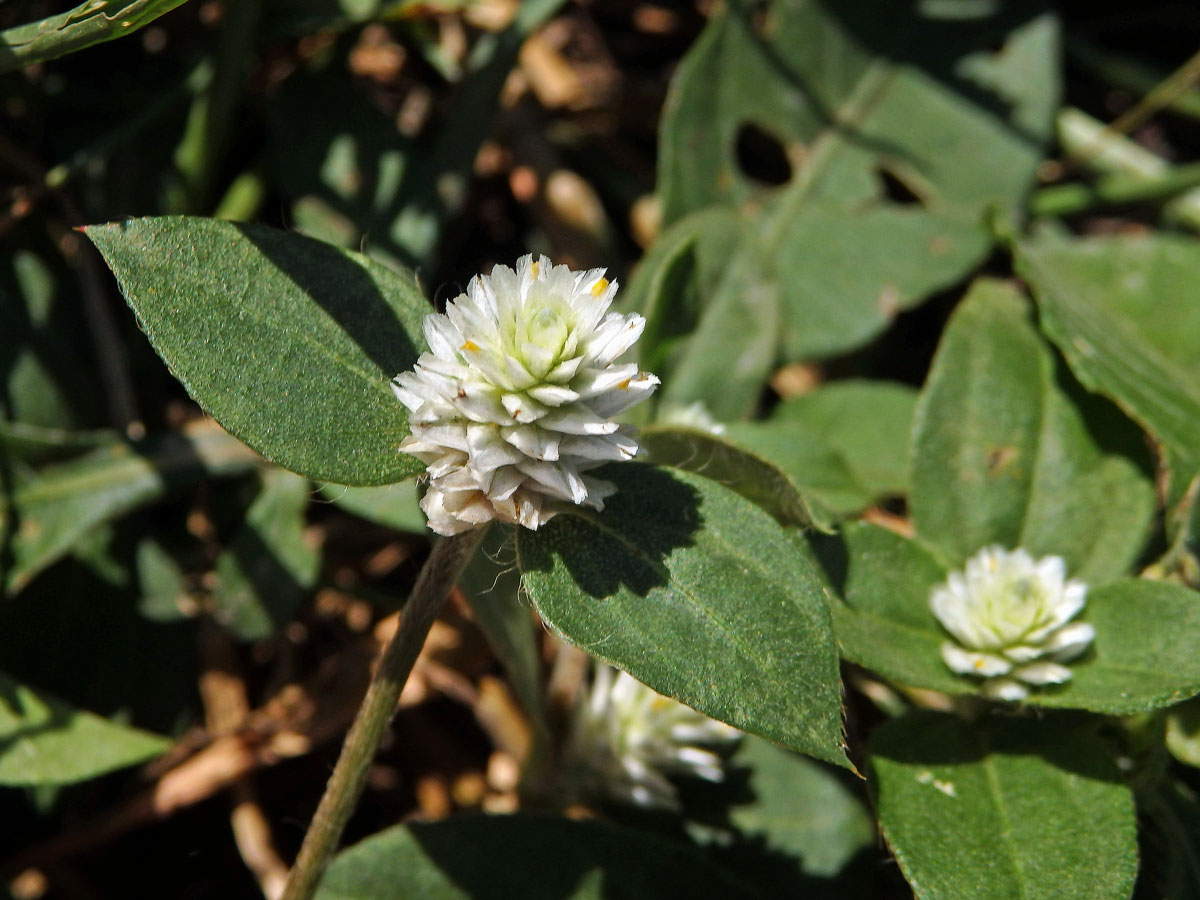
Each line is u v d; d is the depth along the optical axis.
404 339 0.08
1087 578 0.11
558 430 0.07
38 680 0.12
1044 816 0.09
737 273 0.14
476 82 0.14
